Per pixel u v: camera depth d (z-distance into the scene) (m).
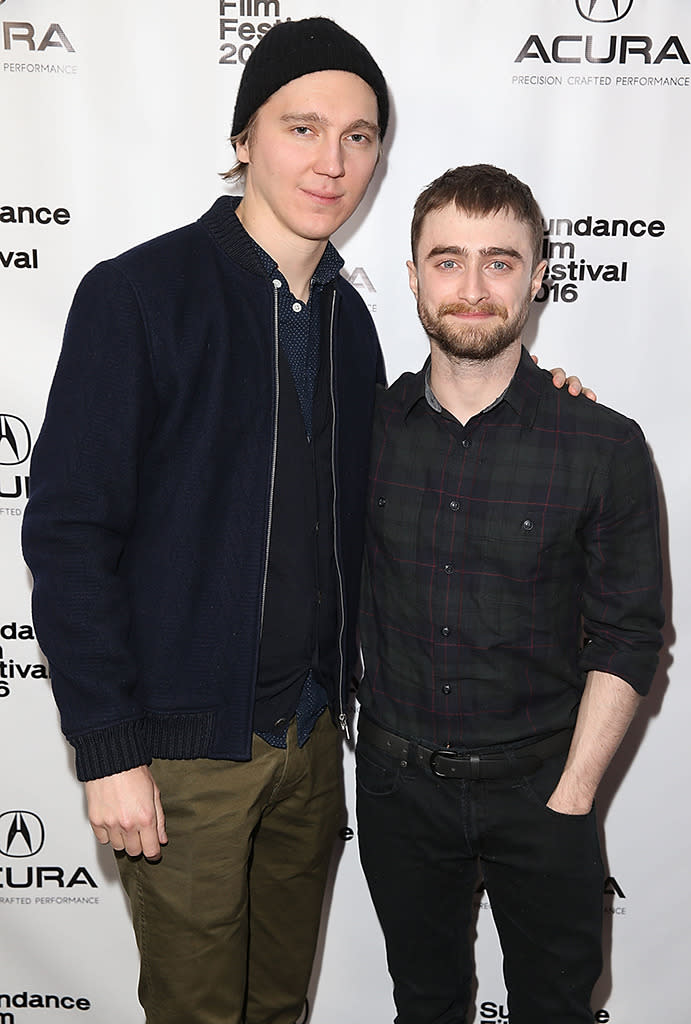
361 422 1.41
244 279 1.24
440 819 1.41
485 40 1.60
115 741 1.15
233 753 1.24
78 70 1.60
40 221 1.65
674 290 1.69
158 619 1.22
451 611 1.34
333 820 1.52
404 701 1.41
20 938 1.90
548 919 1.42
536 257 1.31
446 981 1.55
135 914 1.34
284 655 1.30
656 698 1.83
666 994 1.95
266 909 1.54
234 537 1.23
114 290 1.14
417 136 1.64
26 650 1.80
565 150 1.64
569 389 1.35
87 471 1.13
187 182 1.64
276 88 1.19
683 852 1.89
